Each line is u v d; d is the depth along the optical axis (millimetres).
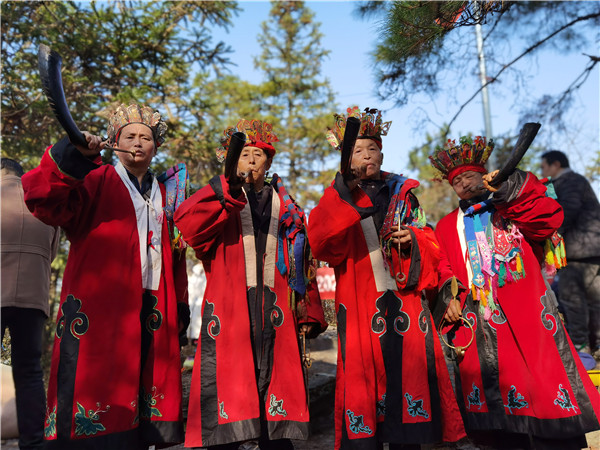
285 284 2877
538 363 2885
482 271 3098
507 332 3018
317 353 5223
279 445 2791
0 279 3057
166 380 2707
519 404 2900
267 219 2934
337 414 2723
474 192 3262
